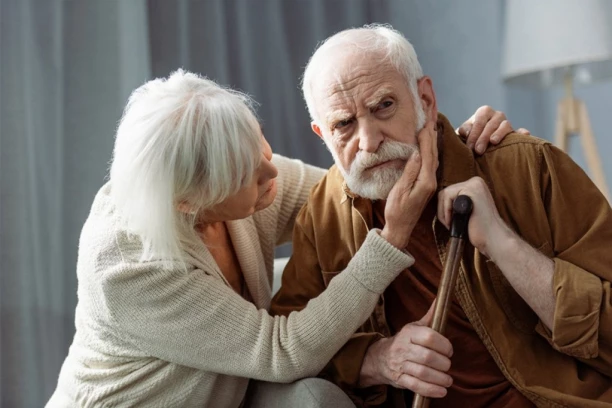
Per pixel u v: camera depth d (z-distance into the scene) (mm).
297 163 1871
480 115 1609
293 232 1706
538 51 2553
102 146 2500
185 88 1434
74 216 2461
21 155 2363
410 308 1572
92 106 2490
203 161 1387
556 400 1404
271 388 1483
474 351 1526
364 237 1578
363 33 1475
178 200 1424
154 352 1439
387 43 1449
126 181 1399
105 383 1479
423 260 1560
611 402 1407
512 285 1412
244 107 1437
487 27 3365
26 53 2375
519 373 1447
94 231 1486
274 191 1569
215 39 2785
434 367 1392
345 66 1440
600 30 2459
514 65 2645
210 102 1404
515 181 1490
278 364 1403
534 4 2566
